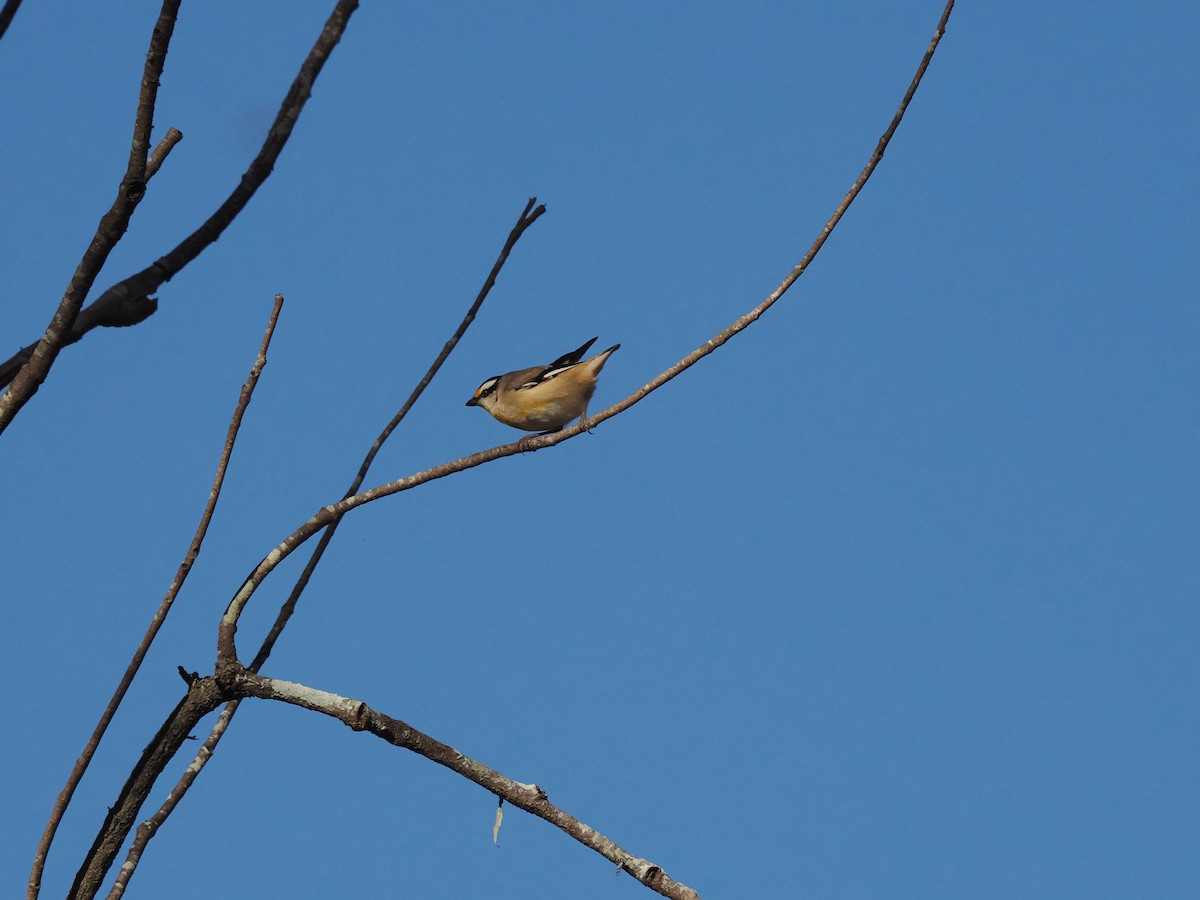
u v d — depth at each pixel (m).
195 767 11.11
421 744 10.98
